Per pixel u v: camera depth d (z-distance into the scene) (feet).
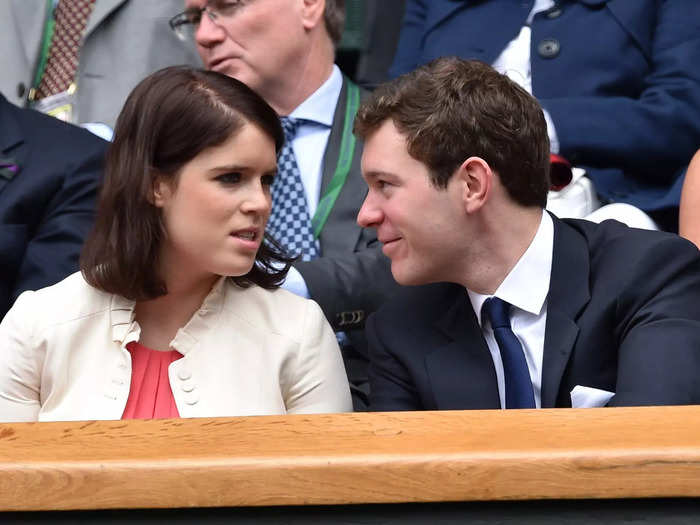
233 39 29.73
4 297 26.89
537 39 31.40
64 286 20.17
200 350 19.72
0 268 26.81
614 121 29.73
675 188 28.45
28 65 34.53
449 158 19.45
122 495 12.10
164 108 19.22
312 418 13.52
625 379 18.38
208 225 19.19
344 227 27.89
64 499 12.12
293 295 20.98
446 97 19.57
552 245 20.13
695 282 19.83
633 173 30.17
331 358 20.53
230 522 12.25
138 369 19.74
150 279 19.48
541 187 20.17
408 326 20.77
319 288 25.85
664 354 18.38
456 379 19.85
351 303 26.09
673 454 11.87
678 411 13.34
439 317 20.68
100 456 12.34
